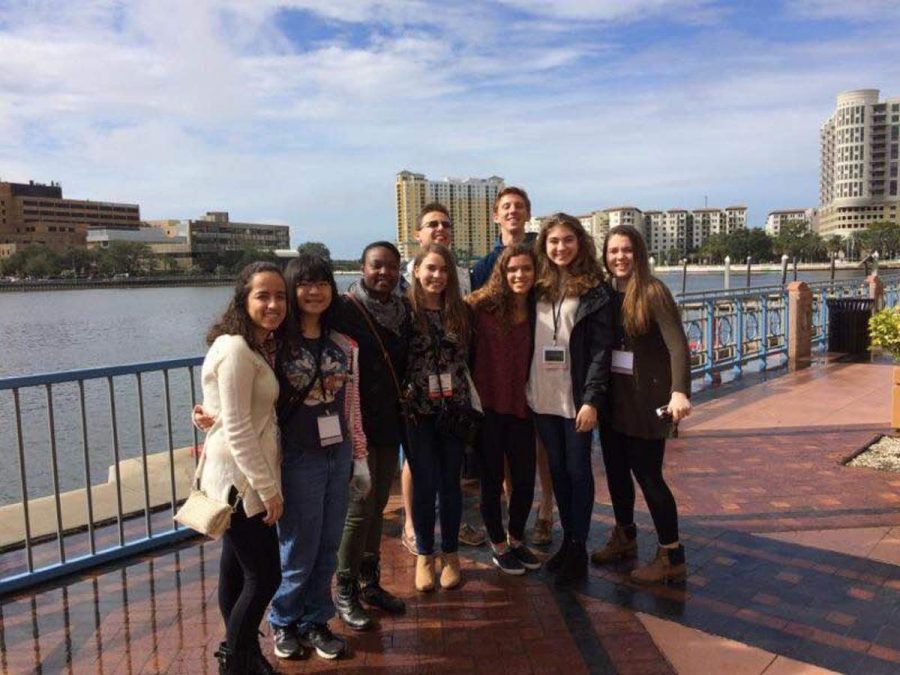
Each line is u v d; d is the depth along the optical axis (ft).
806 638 10.35
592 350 12.00
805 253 400.06
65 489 32.35
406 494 13.89
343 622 11.13
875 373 31.99
